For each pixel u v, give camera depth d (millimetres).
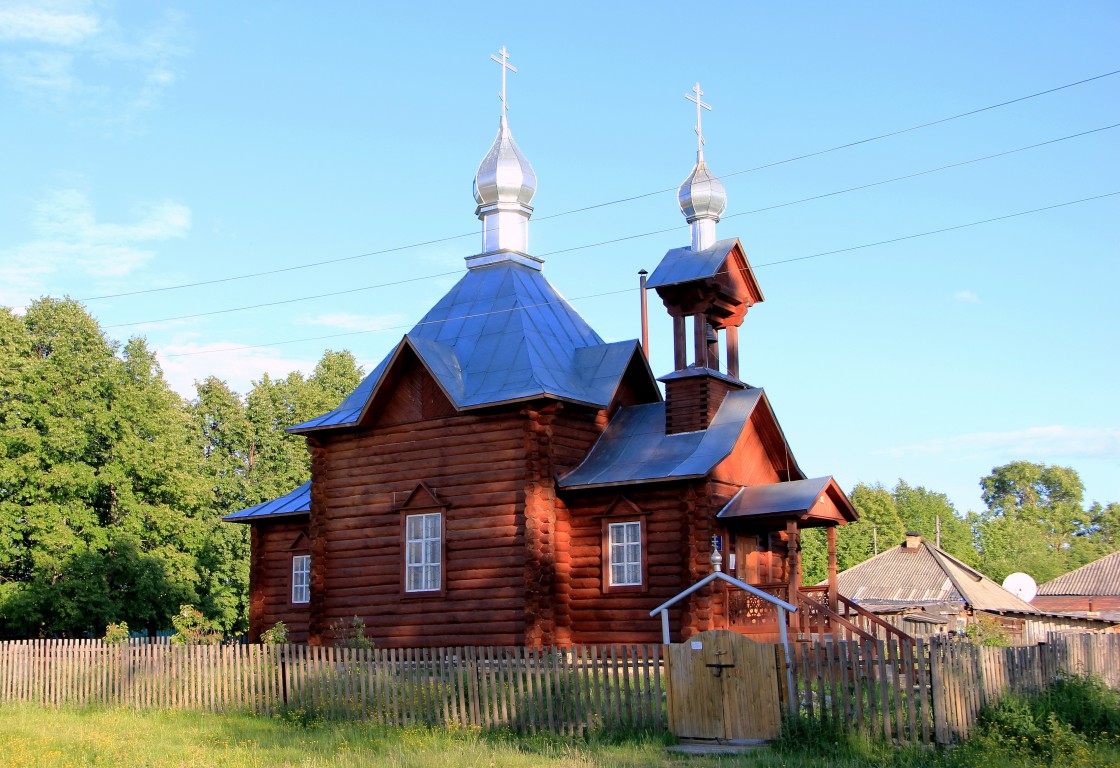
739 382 34156
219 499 68875
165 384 60625
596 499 32062
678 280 32812
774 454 34125
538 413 31844
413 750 21266
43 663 31500
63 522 50281
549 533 31438
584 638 31656
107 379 53031
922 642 20312
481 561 32000
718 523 30625
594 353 35125
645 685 21969
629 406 35094
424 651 24875
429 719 24422
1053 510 125938
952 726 20375
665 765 18891
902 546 53656
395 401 34281
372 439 34594
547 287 37906
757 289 34875
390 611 33375
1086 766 18922
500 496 32000
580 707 22484
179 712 28031
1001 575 88750
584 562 32031
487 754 20422
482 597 31844
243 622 64438
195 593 55688
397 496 33781
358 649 27484
